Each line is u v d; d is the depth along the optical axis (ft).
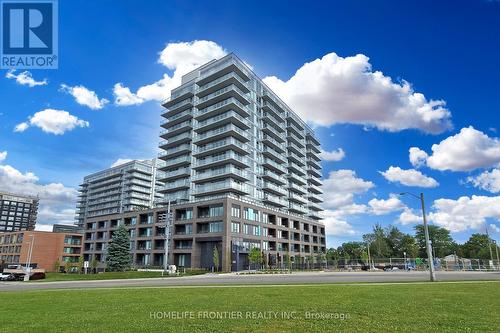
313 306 45.21
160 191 294.87
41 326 34.35
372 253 383.24
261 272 186.19
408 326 33.53
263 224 263.08
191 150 288.92
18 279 165.99
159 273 172.45
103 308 45.50
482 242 389.19
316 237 353.10
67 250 374.22
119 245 231.71
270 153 304.09
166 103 316.40
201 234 233.96
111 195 521.65
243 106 280.51
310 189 391.65
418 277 114.83
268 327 33.47
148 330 32.48
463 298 53.21
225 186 251.60
